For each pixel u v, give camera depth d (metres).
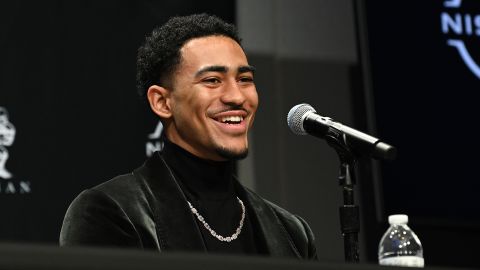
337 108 12.69
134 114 11.03
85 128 10.80
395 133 12.57
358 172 12.82
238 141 5.86
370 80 12.59
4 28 10.73
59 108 10.74
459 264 13.11
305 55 12.73
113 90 11.01
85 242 5.52
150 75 6.26
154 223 5.71
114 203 5.65
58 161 10.62
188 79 5.94
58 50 10.88
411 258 6.35
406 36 12.91
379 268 3.46
